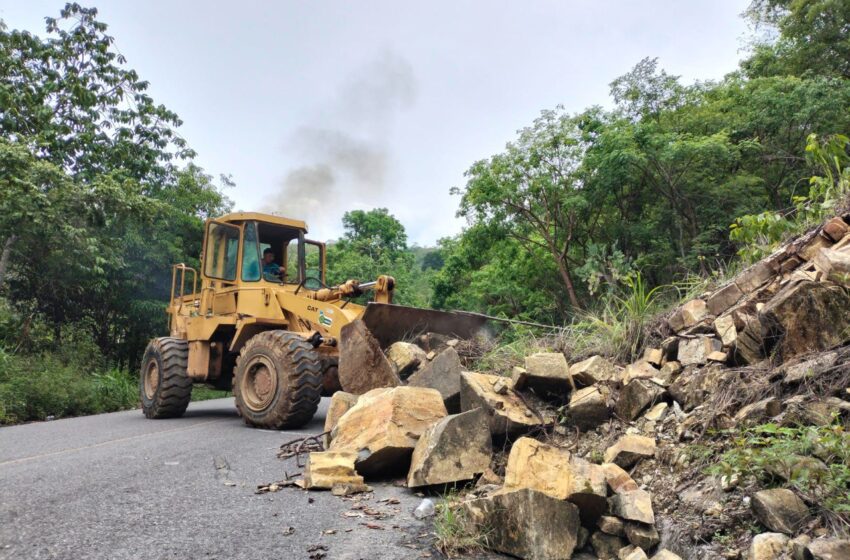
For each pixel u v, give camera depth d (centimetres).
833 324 302
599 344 457
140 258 1477
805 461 222
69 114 1350
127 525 272
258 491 345
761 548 201
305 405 604
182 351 781
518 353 491
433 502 322
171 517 288
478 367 497
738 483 245
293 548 249
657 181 1447
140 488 344
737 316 352
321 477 351
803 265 375
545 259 1803
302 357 607
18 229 1049
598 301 595
